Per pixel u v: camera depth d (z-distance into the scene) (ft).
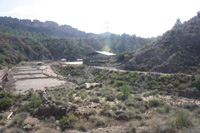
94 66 149.07
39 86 91.20
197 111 44.16
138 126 34.63
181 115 33.37
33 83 99.50
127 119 41.68
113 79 97.71
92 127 37.11
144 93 69.26
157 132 29.78
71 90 79.56
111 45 406.82
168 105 51.06
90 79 108.47
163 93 68.08
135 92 71.77
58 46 361.30
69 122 38.75
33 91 75.66
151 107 52.54
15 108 53.67
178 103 55.42
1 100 54.49
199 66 85.76
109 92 69.31
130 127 33.94
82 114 42.96
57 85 94.79
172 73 87.86
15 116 45.09
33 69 157.89
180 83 72.28
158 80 80.07
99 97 65.67
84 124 37.96
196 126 29.73
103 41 454.40
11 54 253.03
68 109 45.80
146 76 87.40
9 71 142.72
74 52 336.49
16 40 310.45
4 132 34.88
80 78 118.21
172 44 112.06
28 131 36.58
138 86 81.00
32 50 311.47
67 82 105.40
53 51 342.85
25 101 60.29
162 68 95.45
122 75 99.40
